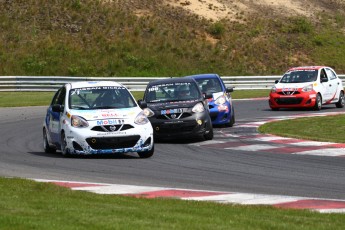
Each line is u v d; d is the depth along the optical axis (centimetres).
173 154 6075
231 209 3406
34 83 14475
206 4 19688
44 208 3294
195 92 7250
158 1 19438
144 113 6338
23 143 7112
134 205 3466
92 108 5947
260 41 18288
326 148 6212
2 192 3809
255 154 5981
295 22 19375
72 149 5762
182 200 3688
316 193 4141
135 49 17175
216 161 5591
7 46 16825
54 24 17762
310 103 10250
